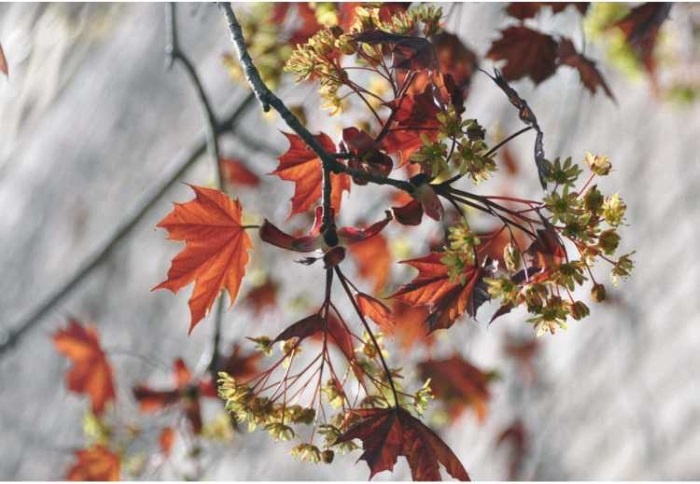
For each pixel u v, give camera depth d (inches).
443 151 81.7
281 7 128.1
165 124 500.7
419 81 92.9
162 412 159.0
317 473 319.0
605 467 298.5
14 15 392.8
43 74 477.7
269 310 213.8
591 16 150.3
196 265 88.9
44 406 450.6
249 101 161.0
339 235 81.4
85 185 519.5
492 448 309.7
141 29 536.4
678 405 301.0
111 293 459.8
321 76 87.2
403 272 176.6
